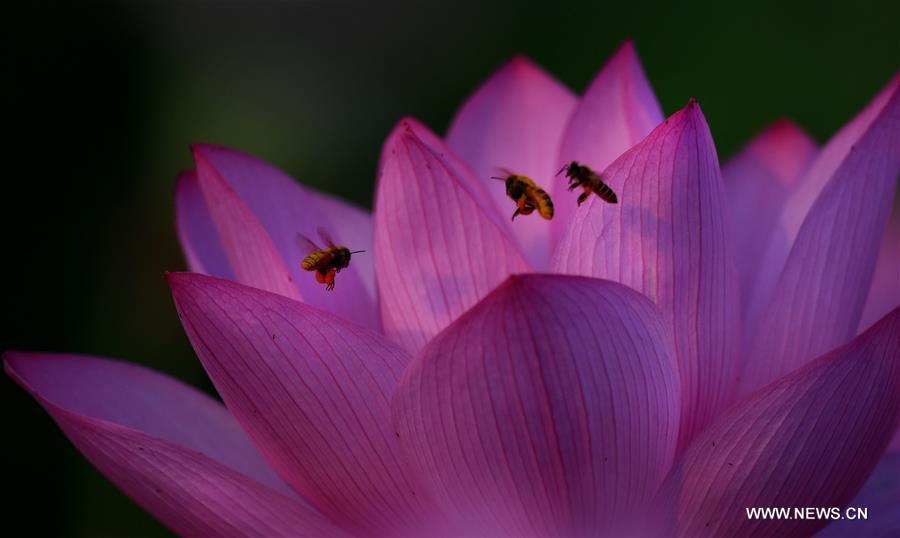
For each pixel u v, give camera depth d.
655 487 0.80
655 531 0.80
